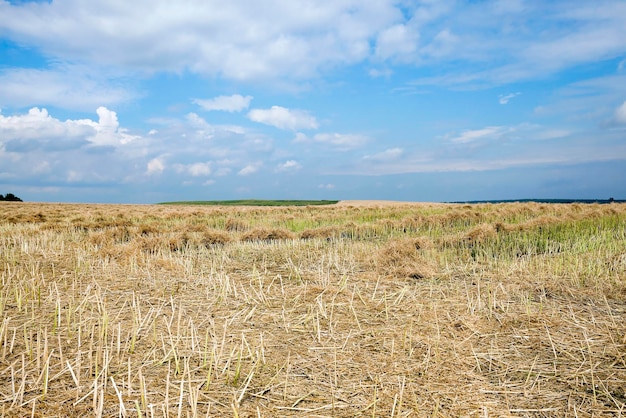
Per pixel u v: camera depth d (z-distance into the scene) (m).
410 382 3.43
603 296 5.71
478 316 5.00
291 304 5.59
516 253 9.23
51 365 3.63
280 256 9.09
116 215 20.52
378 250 8.78
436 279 6.93
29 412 2.90
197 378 3.46
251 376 3.37
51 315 4.97
